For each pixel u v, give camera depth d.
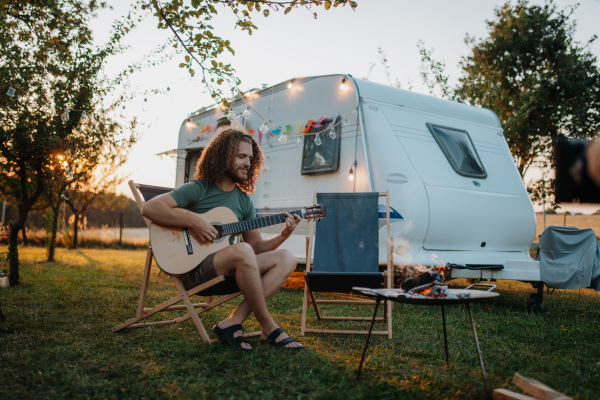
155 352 2.60
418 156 4.62
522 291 6.15
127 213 21.44
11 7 4.27
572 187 2.97
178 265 2.80
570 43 11.69
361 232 3.57
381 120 4.68
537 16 11.59
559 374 2.41
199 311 3.09
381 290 2.29
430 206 4.39
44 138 5.14
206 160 2.96
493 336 3.24
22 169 5.30
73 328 3.17
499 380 2.27
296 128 5.40
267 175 5.81
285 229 3.01
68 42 5.00
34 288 4.93
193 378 2.21
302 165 5.26
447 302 2.08
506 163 5.36
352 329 3.44
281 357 2.50
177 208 2.83
